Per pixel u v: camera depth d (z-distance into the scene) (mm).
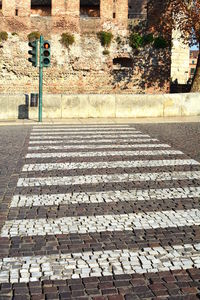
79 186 7664
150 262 4477
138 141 13172
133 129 16469
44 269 4320
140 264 4434
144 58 28719
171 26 26953
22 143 12711
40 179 8195
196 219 5832
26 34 28750
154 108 20969
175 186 7645
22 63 28812
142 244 4957
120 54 28766
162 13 28031
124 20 28750
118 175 8531
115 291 3902
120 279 4117
